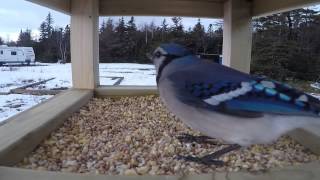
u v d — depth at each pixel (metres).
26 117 0.21
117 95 0.31
